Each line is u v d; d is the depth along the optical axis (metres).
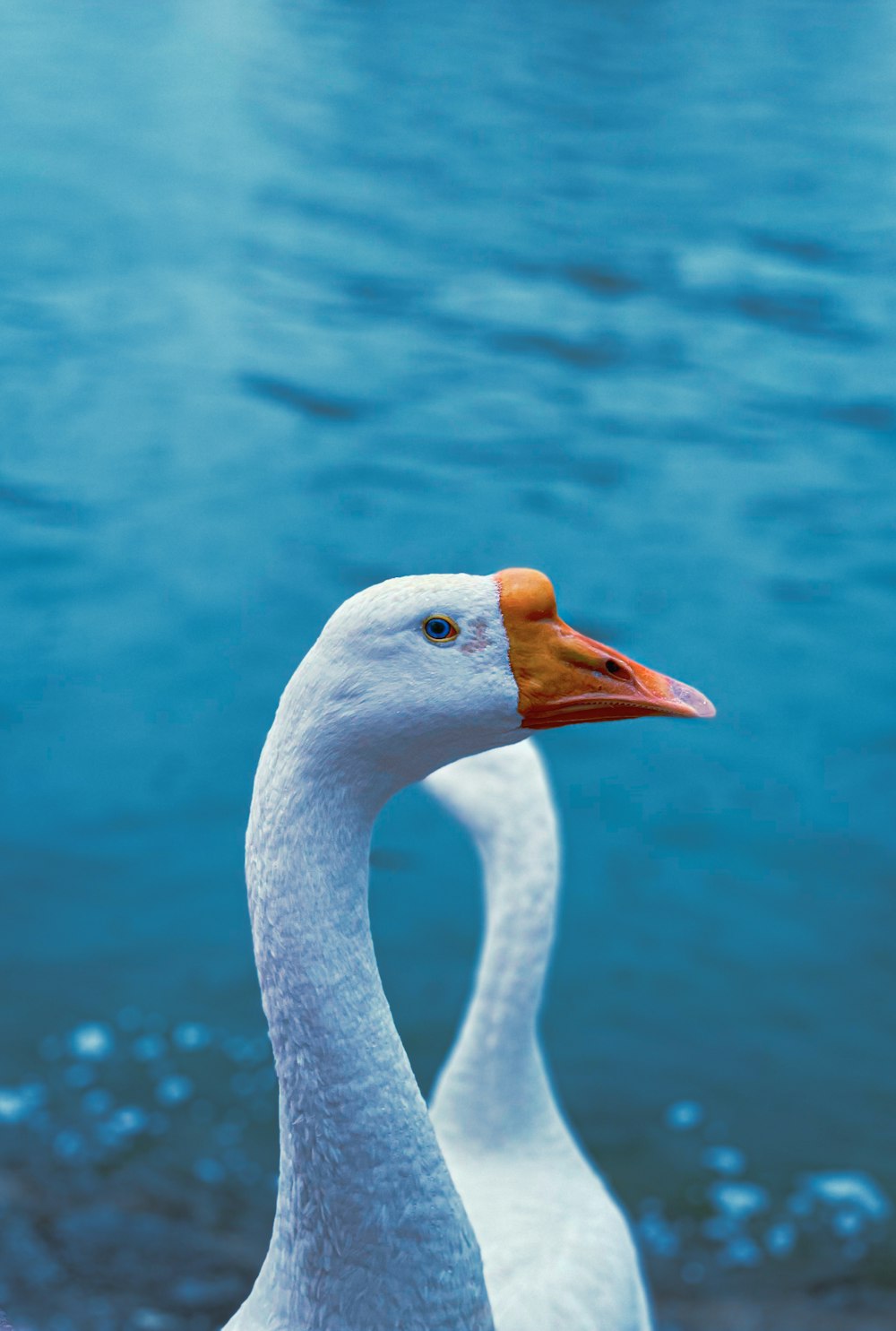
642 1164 5.03
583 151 20.56
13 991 5.73
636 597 9.65
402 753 1.83
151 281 15.25
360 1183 1.85
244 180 18.78
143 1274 4.28
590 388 13.09
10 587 9.45
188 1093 5.22
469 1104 3.00
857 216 17.88
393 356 13.70
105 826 7.04
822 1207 4.84
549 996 6.01
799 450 11.98
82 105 21.89
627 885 6.85
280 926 1.82
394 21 28.48
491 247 16.73
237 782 7.49
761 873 6.95
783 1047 5.73
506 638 1.82
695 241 17.02
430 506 10.86
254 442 11.84
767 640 9.18
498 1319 2.52
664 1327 4.21
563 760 8.05
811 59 26.36
